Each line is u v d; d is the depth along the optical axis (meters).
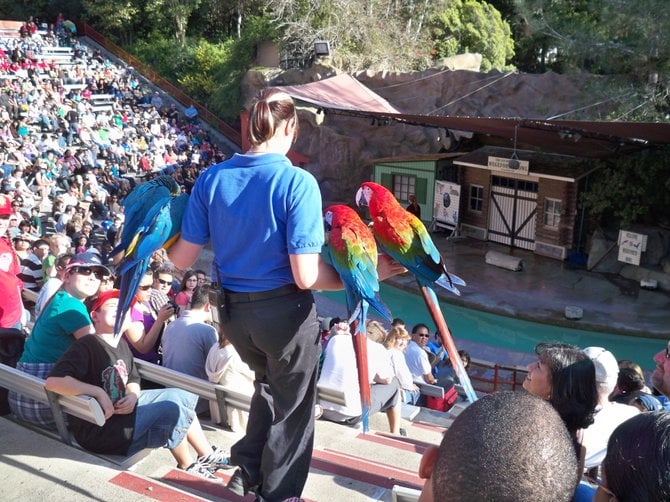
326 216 3.09
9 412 4.88
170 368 5.93
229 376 5.39
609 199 21.47
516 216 24.73
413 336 10.88
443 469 1.45
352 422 6.58
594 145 20.69
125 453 4.44
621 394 5.74
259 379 3.28
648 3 17.97
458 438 1.47
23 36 40.53
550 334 18.23
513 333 18.48
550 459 1.40
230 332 2.99
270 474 3.03
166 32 45.78
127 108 35.78
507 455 1.40
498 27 37.12
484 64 36.12
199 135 36.09
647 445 1.74
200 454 4.79
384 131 29.11
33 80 33.69
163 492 3.81
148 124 34.19
